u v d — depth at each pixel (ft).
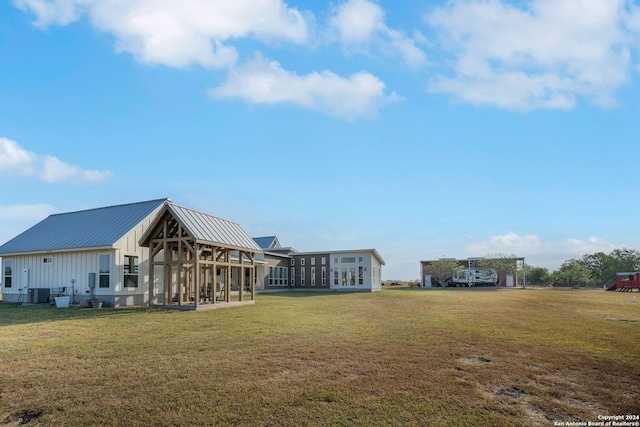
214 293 57.88
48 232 71.20
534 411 17.33
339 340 30.99
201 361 24.45
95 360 24.61
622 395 19.24
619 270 207.82
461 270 189.98
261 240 157.48
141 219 64.49
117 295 58.95
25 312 49.88
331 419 16.30
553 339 31.96
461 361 24.85
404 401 18.19
